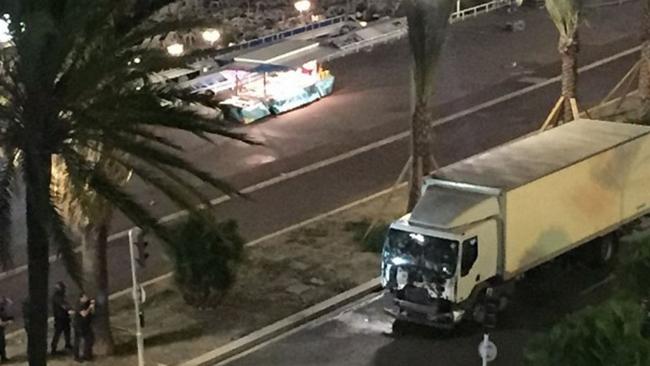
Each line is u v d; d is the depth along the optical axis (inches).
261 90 2014.0
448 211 1144.2
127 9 849.5
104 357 1091.9
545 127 1676.9
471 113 1989.4
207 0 2714.1
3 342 1079.6
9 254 799.7
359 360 1098.7
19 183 889.5
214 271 1186.6
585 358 751.1
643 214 1342.3
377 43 2486.5
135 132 844.0
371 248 1375.5
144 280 1293.1
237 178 1679.4
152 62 849.5
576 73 1654.8
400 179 1521.9
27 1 779.4
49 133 803.4
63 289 1098.1
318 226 1467.8
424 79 1352.1
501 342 1128.2
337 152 1798.7
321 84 2096.5
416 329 1160.8
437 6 1326.3
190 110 860.0
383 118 1978.3
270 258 1353.3
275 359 1103.6
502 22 2682.1
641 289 969.5
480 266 1139.9
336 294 1249.4
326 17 2669.8
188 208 878.4
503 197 1152.8
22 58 768.3
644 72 1856.5
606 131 1338.6
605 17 2716.5
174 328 1163.3
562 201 1216.2
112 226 1461.6
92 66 808.3
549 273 1290.6
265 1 2800.2
